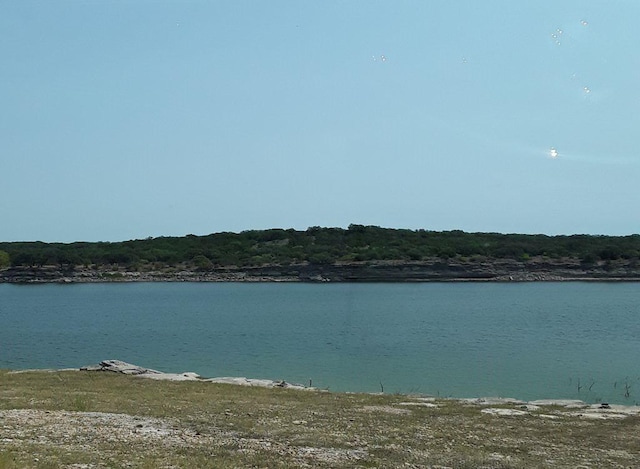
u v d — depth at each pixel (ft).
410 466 49.26
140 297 470.39
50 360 176.24
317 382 135.64
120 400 74.33
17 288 577.84
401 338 224.33
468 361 168.14
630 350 188.34
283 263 630.74
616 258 594.24
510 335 229.86
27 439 51.31
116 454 47.70
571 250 620.90
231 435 57.72
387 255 620.08
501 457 52.80
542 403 82.64
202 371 152.87
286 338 228.02
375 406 77.30
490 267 593.01
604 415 72.95
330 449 53.83
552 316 300.61
